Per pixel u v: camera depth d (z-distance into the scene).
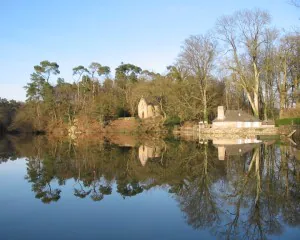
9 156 36.75
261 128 58.12
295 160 28.59
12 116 98.25
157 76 86.56
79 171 25.77
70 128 87.31
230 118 63.56
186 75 73.50
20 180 22.36
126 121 89.00
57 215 14.26
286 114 61.06
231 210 14.77
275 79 67.81
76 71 101.75
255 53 59.78
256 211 14.60
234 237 11.57
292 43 60.81
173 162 29.72
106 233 12.03
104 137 70.94
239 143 45.59
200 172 24.22
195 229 12.45
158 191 18.62
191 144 46.78
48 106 92.94
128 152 38.69
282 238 11.52
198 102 73.06
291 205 15.41
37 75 95.19
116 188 19.59
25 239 11.47
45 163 30.48
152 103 89.81
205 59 67.00
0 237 11.70
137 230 12.33
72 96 99.00
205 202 16.16
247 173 23.28
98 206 15.67
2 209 15.22
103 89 109.69
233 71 63.59
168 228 12.52
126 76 115.94
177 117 79.88
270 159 29.25
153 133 80.06
